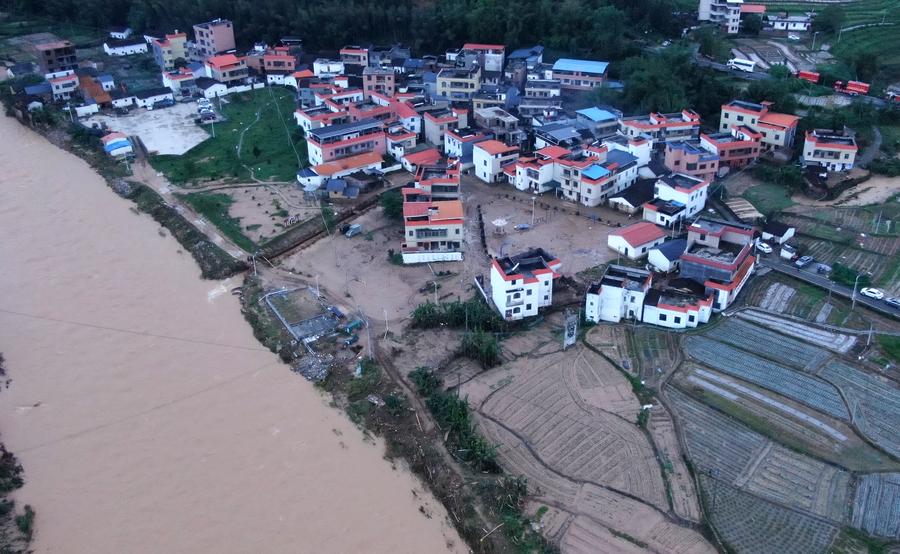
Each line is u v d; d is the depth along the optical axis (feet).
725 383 254.27
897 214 355.56
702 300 281.95
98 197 390.21
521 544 195.72
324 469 224.33
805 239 339.57
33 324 286.87
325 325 283.79
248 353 273.13
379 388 251.80
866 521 202.28
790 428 234.58
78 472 222.69
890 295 294.46
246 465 225.35
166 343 278.05
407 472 222.89
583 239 345.31
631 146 395.96
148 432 237.04
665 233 343.26
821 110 451.94
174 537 202.90
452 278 317.01
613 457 224.94
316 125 454.40
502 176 408.26
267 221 361.30
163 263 331.98
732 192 383.04
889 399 245.04
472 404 246.68
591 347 273.33
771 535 198.80
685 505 208.33
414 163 409.90
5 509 210.18
